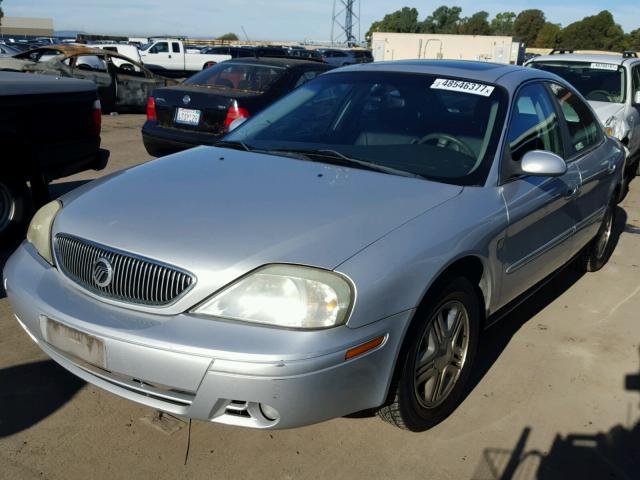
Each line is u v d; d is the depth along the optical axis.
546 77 4.00
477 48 36.44
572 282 4.88
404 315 2.36
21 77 4.99
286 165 3.05
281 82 7.72
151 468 2.47
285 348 2.12
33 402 2.85
